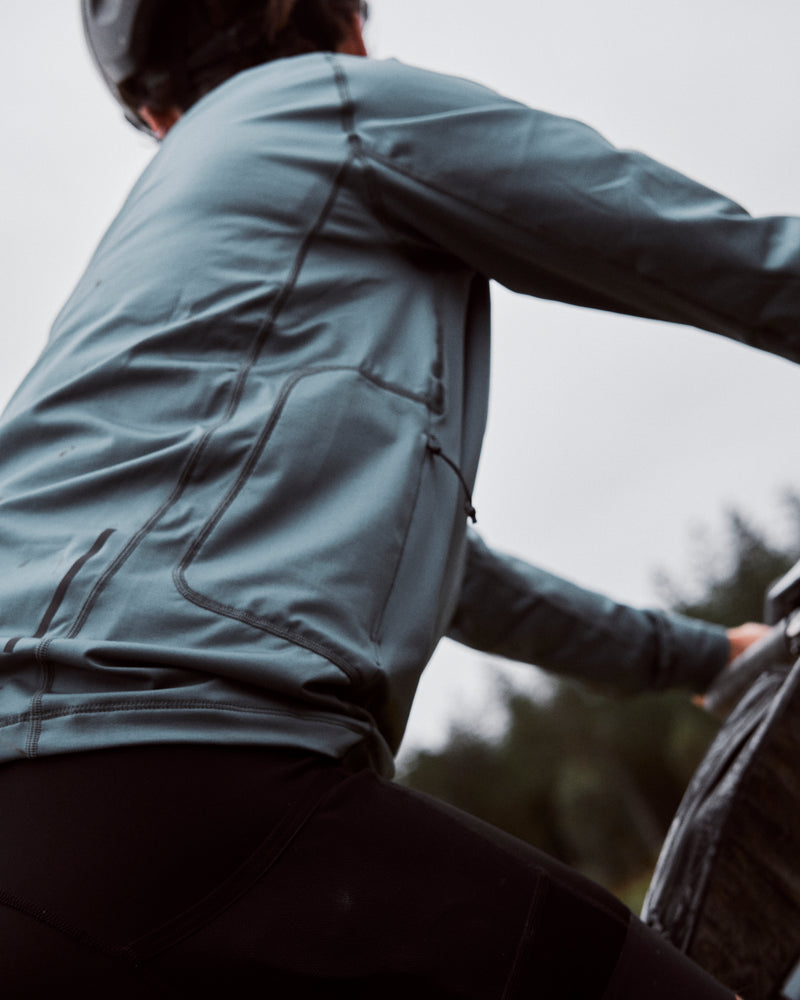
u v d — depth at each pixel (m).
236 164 0.92
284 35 1.10
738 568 32.59
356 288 0.89
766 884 0.96
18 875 0.68
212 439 0.77
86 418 0.82
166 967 0.67
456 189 0.90
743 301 0.85
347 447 0.80
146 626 0.71
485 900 0.69
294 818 0.69
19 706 0.71
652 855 29.38
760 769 0.95
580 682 1.45
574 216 0.87
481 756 35.53
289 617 0.72
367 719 0.76
